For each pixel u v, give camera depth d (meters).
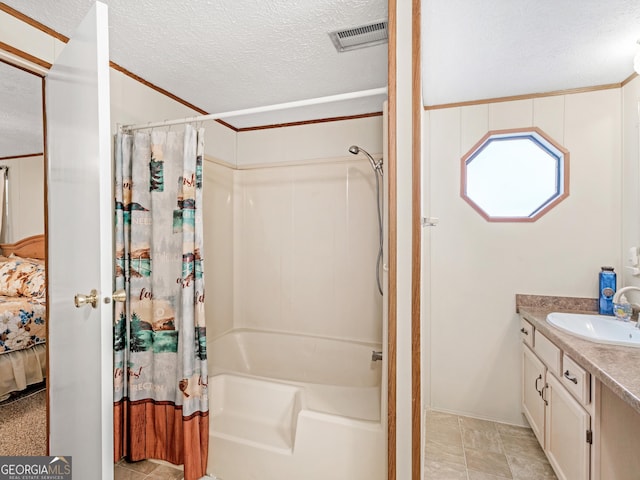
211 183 2.60
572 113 2.08
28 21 1.44
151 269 1.78
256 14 1.42
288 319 2.79
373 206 2.53
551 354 1.68
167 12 1.40
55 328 1.45
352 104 2.38
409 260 1.14
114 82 1.81
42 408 2.43
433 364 2.37
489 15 1.42
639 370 1.16
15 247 4.05
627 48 1.65
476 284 2.28
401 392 1.15
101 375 1.05
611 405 1.27
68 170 1.29
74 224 1.24
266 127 2.82
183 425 1.61
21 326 2.67
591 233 2.06
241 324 2.92
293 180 2.76
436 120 2.33
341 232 2.63
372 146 2.52
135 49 1.68
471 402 2.30
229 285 2.84
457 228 2.30
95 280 1.08
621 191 2.00
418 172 1.12
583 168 2.07
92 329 1.09
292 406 1.86
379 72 1.94
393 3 1.12
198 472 1.63
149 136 1.81
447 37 1.57
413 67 1.12
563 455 1.54
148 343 1.78
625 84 1.96
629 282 1.92
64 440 1.35
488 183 2.33
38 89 2.30
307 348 2.62
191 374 1.62
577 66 1.83
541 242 2.15
